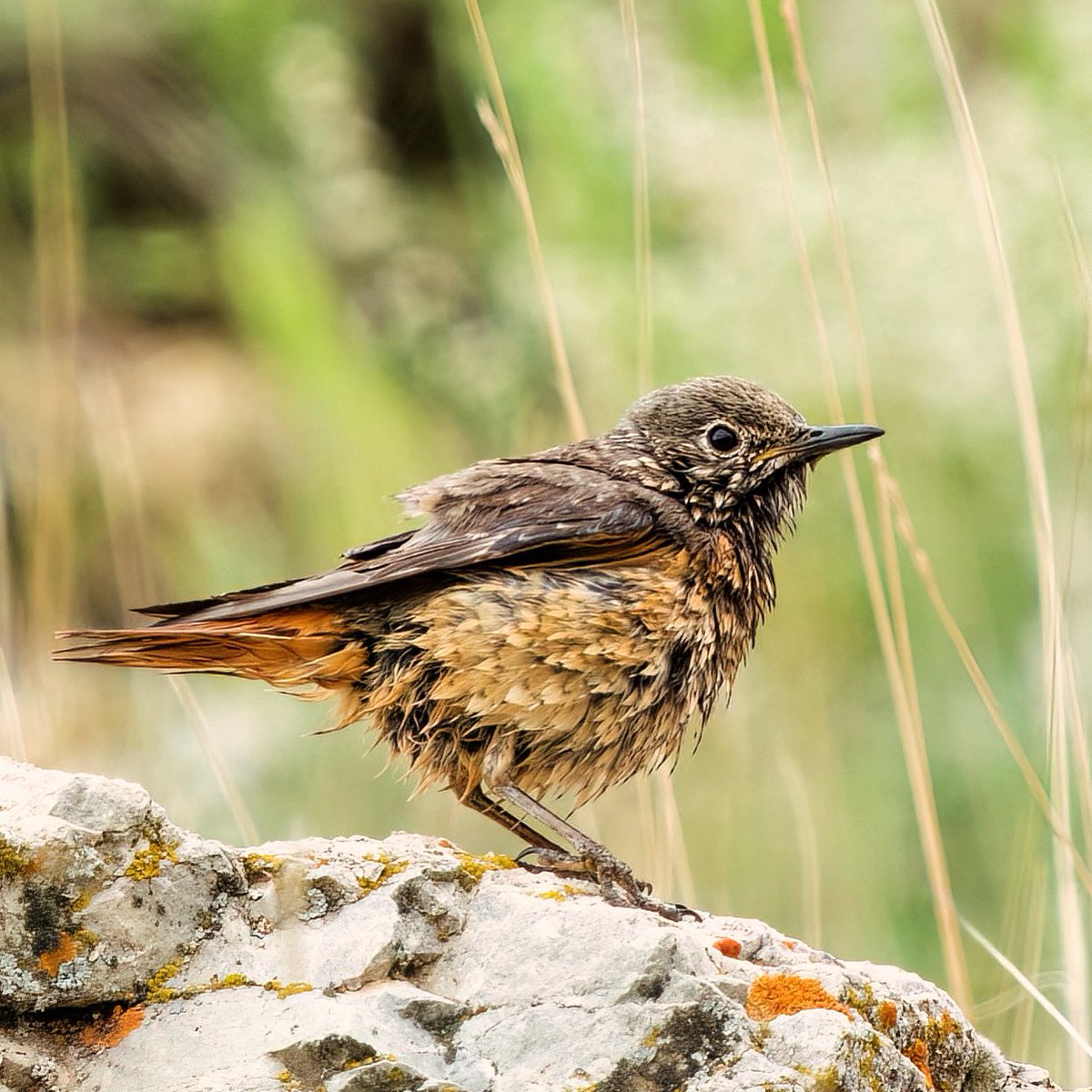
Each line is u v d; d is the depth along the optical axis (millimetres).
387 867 6332
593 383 13656
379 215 15977
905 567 12734
